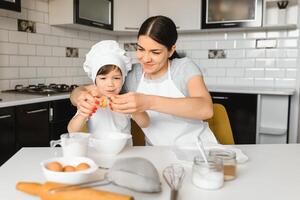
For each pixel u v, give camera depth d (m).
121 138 1.05
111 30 3.38
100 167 0.91
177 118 1.35
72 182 0.71
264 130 2.98
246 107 2.97
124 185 0.72
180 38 3.64
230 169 0.84
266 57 3.31
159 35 1.17
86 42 3.46
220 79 3.52
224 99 3.05
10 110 1.99
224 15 3.12
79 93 1.22
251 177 0.87
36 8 2.77
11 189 0.76
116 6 3.37
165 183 0.80
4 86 2.52
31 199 0.71
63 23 2.87
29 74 2.75
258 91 2.90
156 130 1.37
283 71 3.25
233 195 0.75
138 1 3.39
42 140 2.28
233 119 3.03
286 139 3.02
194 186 0.80
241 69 3.41
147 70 1.27
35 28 2.77
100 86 1.24
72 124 1.17
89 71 1.33
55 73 3.05
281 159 1.04
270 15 3.18
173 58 1.42
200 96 1.19
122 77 1.27
